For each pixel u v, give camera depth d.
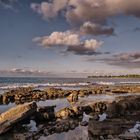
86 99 41.53
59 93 50.25
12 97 43.28
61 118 24.69
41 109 24.62
